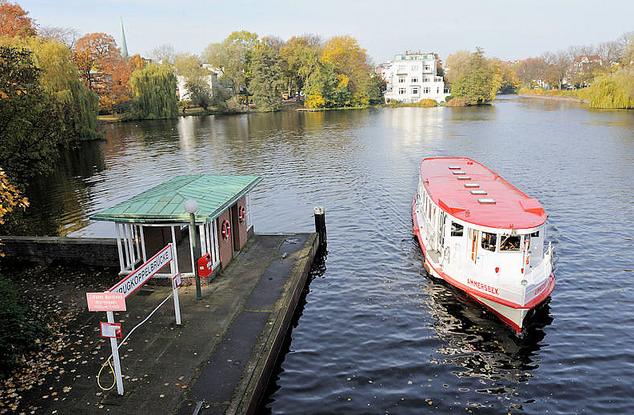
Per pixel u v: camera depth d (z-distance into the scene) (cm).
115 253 2066
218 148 6194
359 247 2634
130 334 1494
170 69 10506
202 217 1755
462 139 6706
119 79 10825
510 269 1873
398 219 3119
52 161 3506
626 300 1972
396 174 4466
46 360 1362
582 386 1439
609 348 1639
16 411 1147
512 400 1381
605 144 5838
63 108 5725
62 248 2091
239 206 2173
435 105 13775
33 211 3503
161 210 1831
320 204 3503
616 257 2408
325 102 13075
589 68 17562
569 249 2525
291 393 1412
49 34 9981
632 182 3938
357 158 5328
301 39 15575
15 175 3067
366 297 2041
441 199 2200
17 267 2091
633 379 1465
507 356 1605
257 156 5534
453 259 2033
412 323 1820
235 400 1175
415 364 1562
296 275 1941
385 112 11875
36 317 1627
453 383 1462
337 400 1384
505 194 2272
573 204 3369
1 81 2823
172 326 1537
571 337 1712
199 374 1284
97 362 1346
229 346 1416
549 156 5188
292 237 2416
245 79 13112
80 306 1712
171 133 7881
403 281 2188
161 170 4844
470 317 1853
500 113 10788
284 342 1669
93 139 7044
